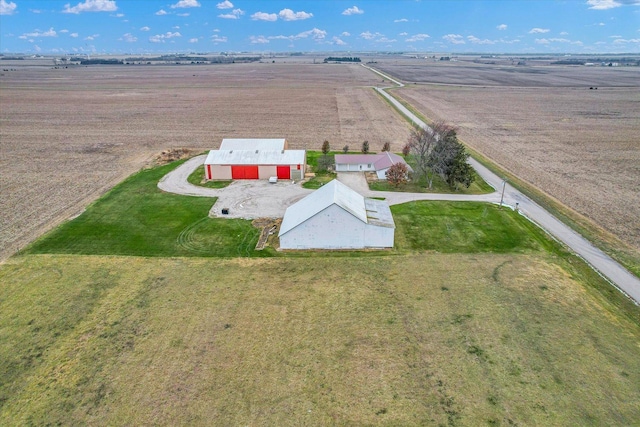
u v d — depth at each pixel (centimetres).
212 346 2062
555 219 3578
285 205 3888
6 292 2509
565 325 2222
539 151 5975
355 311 2341
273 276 2709
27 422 1648
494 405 1716
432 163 4334
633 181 4612
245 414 1681
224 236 3275
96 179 4691
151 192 4222
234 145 4841
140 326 2208
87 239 3209
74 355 1998
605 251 3027
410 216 3634
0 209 3806
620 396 1761
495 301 2423
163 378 1862
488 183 4519
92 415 1680
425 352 2020
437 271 2756
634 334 2167
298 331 2177
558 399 1745
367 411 1694
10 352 2016
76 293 2505
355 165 4891
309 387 1817
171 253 3012
